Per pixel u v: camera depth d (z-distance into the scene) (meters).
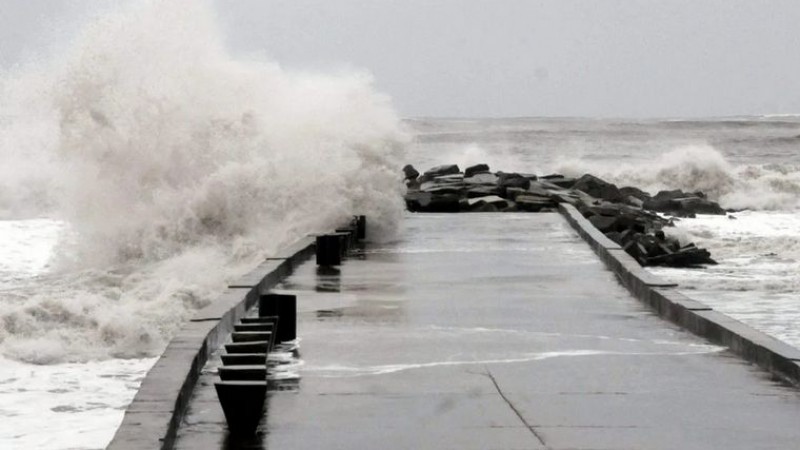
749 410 14.78
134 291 31.05
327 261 33.88
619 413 14.65
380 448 12.95
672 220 68.75
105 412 18.16
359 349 19.50
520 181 68.62
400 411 14.82
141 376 21.44
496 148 175.38
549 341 20.38
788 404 15.12
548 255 36.75
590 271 32.06
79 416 17.81
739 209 91.75
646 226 55.78
